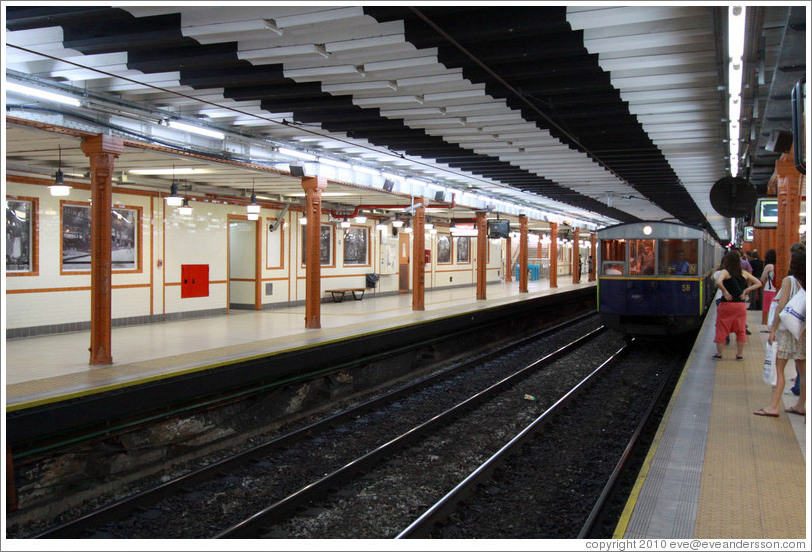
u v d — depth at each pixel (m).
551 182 17.08
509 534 5.45
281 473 7.23
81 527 5.66
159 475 7.67
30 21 5.72
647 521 4.32
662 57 6.50
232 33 6.10
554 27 5.56
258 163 10.97
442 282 28.34
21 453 6.31
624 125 9.72
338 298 21.22
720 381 8.65
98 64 6.85
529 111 8.97
